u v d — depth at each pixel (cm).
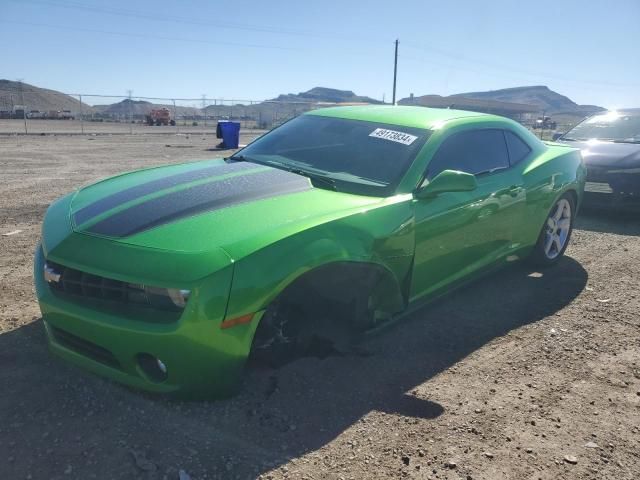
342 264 310
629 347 396
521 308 459
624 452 279
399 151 391
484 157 449
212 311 261
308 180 368
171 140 2531
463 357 370
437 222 375
